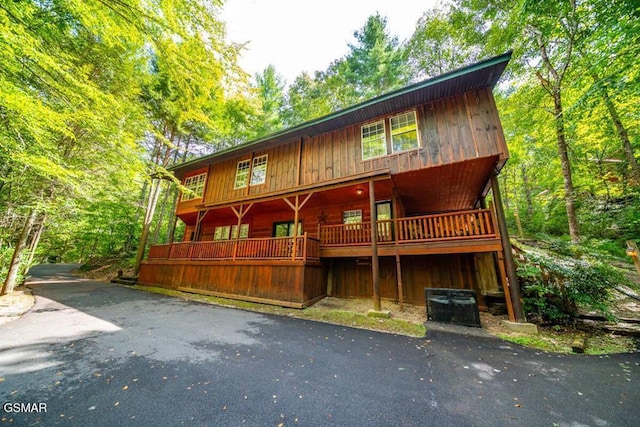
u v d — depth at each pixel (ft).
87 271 54.80
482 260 26.37
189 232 50.52
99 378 10.30
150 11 13.92
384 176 24.45
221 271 31.27
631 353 13.76
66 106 15.97
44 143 17.65
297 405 8.62
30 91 13.67
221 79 20.31
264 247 28.99
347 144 30.17
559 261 20.70
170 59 17.21
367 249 26.50
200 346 14.38
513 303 18.79
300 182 32.86
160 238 73.41
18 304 23.15
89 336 15.43
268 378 10.64
